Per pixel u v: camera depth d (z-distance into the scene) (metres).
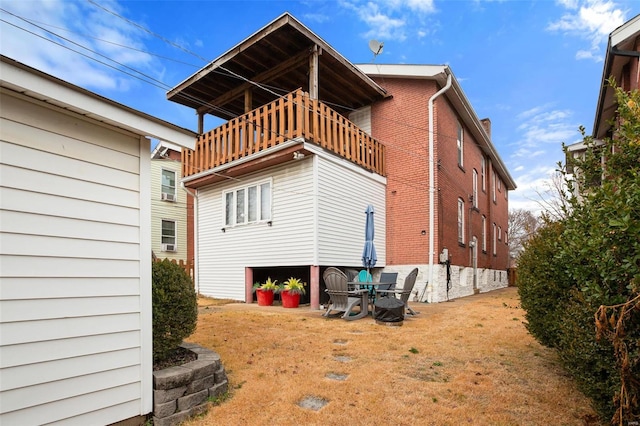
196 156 10.97
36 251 2.37
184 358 3.47
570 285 3.54
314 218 8.46
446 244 10.82
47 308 2.39
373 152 10.64
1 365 2.17
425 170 10.38
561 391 3.37
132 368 2.80
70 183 2.57
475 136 15.05
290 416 2.91
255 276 11.38
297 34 8.41
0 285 2.21
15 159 2.32
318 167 8.59
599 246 2.32
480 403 3.14
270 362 4.18
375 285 8.05
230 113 12.79
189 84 10.28
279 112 8.85
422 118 10.59
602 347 2.34
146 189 3.03
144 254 2.97
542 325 3.97
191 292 3.61
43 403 2.33
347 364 4.15
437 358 4.38
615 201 2.18
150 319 2.96
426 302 9.90
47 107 2.48
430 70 10.19
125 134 2.92
